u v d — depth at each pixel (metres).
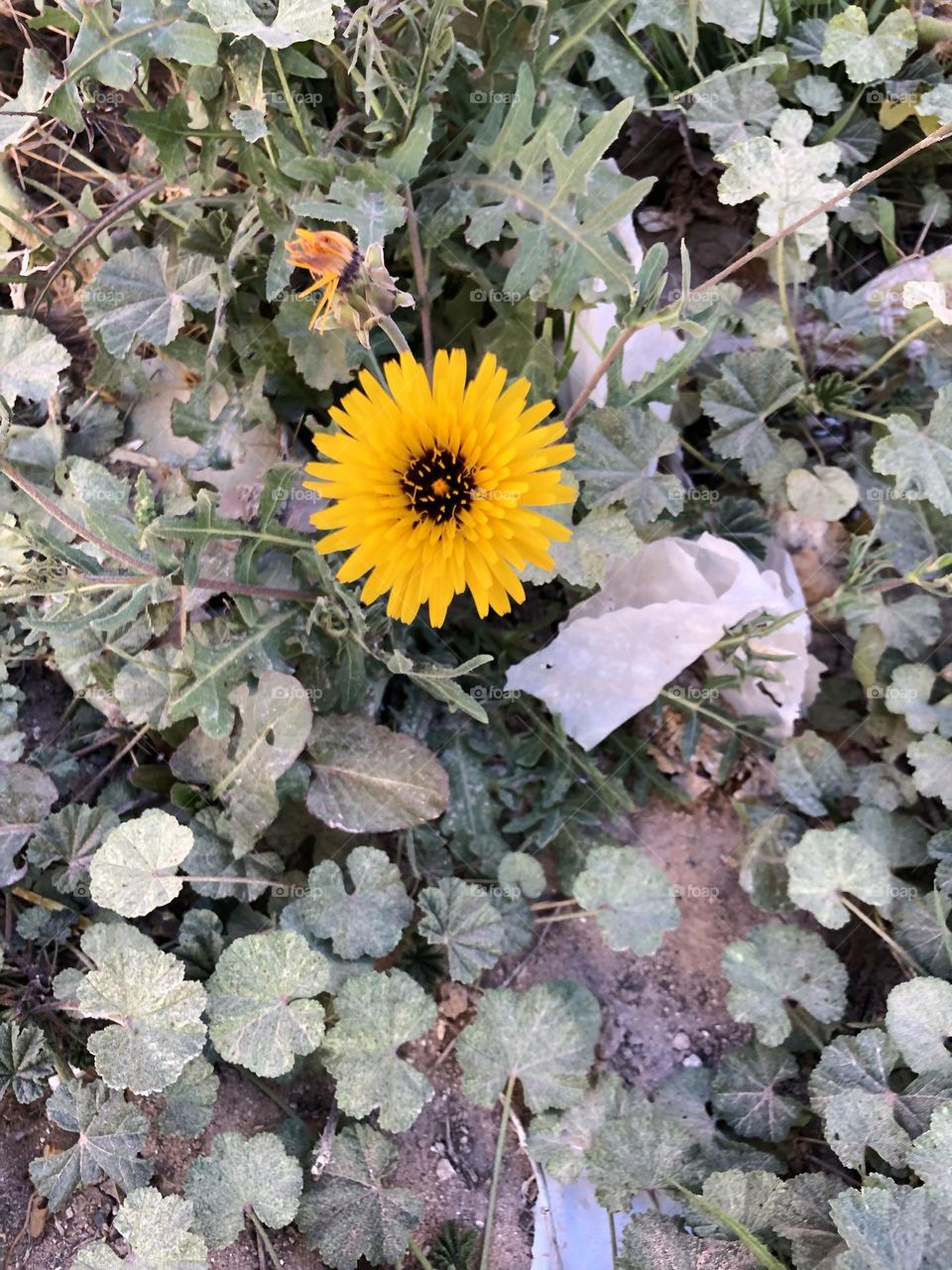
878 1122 0.19
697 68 0.24
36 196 0.25
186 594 0.21
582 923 0.23
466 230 0.22
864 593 0.23
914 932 0.21
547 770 0.23
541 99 0.23
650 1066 0.22
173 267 0.23
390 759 0.21
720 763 0.23
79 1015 0.20
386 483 0.17
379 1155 0.19
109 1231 0.19
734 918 0.23
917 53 0.25
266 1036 0.19
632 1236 0.19
